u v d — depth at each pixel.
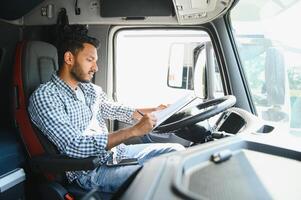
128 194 0.75
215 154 0.95
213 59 2.59
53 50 2.24
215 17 2.55
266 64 2.44
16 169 1.89
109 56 2.95
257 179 0.83
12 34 2.77
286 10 2.29
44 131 1.85
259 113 2.53
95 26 2.92
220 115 2.29
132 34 2.96
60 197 1.79
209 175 0.84
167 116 1.90
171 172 0.80
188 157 0.89
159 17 2.72
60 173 1.88
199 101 2.42
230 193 0.75
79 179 1.91
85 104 2.14
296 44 2.24
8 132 2.32
